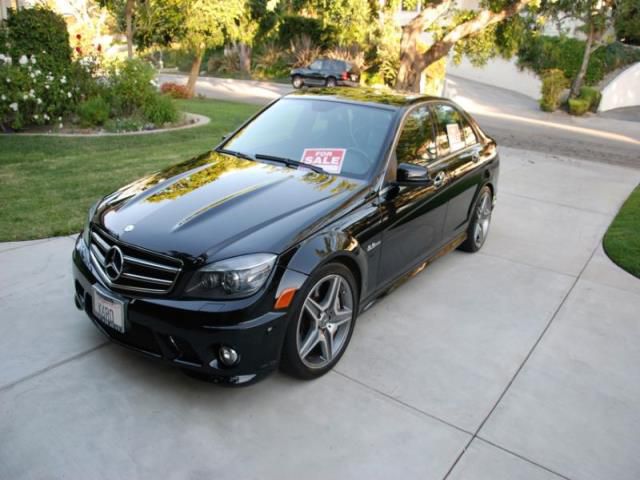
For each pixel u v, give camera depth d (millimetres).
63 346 3619
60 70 10844
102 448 2795
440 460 2887
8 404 3055
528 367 3799
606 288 5172
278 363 3088
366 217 3635
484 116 21781
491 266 5535
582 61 28156
